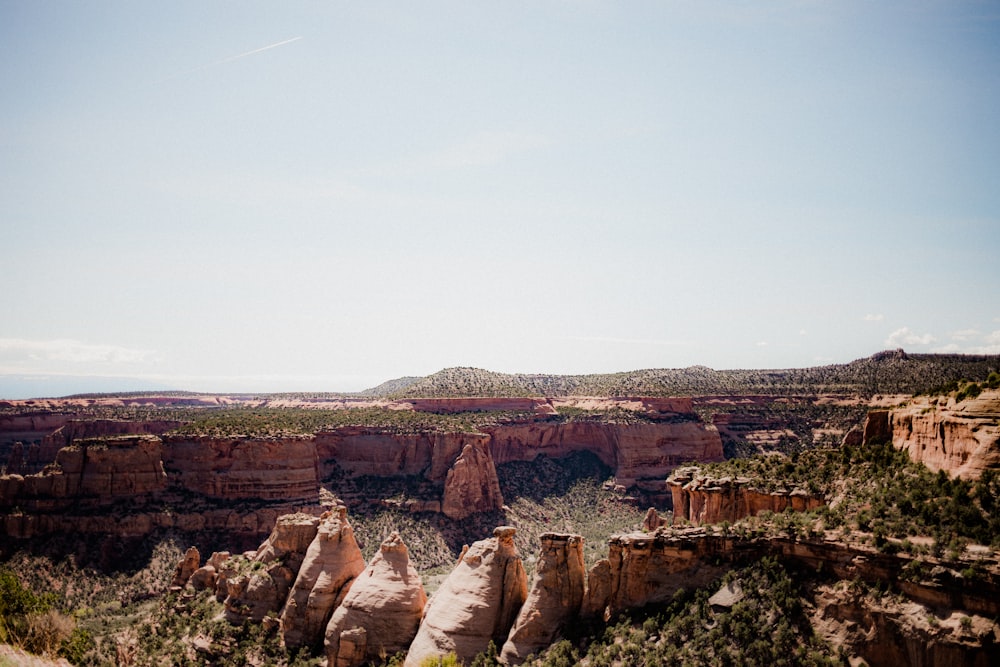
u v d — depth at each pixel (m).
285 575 79.81
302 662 70.88
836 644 53.16
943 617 48.84
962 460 55.78
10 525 129.38
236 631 76.62
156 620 85.19
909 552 51.81
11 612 76.81
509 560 68.00
